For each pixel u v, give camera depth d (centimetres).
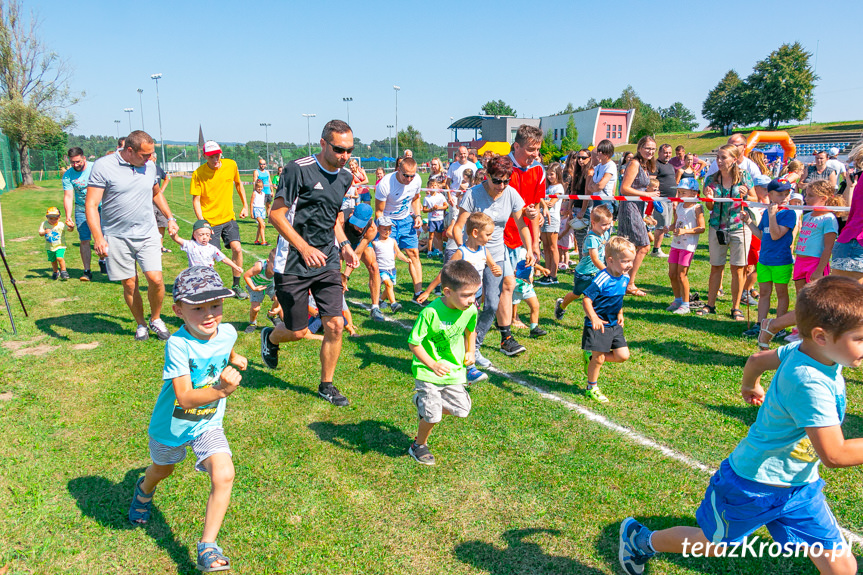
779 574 283
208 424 293
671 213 1168
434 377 378
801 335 221
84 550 304
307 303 481
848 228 550
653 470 374
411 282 949
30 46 3912
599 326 456
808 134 5550
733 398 485
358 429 435
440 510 337
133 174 591
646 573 286
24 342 630
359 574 288
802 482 235
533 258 618
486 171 532
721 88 9912
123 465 385
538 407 470
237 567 292
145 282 938
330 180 455
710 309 746
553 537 313
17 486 359
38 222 1789
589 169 962
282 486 361
